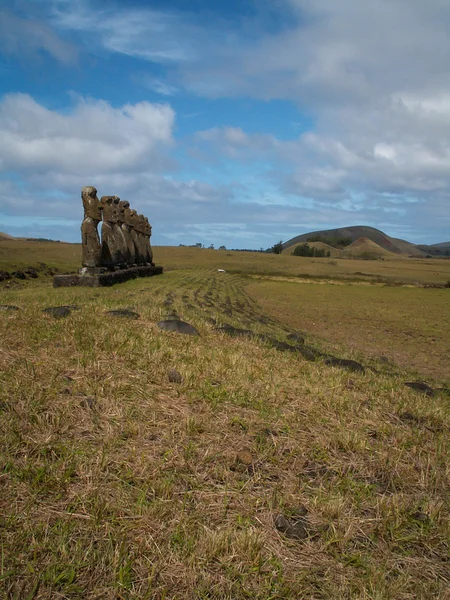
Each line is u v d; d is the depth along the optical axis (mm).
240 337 8023
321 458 3742
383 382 6680
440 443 4438
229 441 3768
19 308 7234
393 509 3131
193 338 6973
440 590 2504
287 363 6668
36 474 2938
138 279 22391
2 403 3682
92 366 4785
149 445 3523
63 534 2486
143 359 5254
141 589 2273
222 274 38594
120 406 4047
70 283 16344
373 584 2465
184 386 4711
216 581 2381
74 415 3754
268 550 2643
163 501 2873
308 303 21375
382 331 14586
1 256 35875
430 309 21062
